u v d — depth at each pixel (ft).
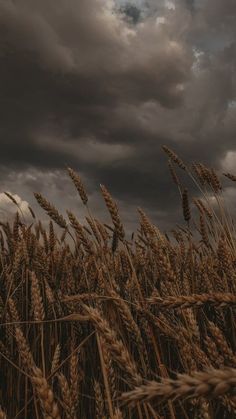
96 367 14.94
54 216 14.43
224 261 13.84
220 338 8.38
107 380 7.83
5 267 20.80
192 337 9.37
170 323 11.05
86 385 13.93
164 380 2.73
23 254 18.67
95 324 6.99
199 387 2.53
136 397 2.73
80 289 15.74
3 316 14.99
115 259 17.12
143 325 10.56
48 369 15.10
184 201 15.17
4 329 15.80
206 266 15.17
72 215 13.26
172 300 6.01
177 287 10.98
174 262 15.19
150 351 13.41
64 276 17.99
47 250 20.90
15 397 14.85
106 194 12.41
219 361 8.34
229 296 5.89
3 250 24.56
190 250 14.92
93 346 15.16
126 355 6.65
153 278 17.48
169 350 13.87
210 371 2.60
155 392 2.68
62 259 18.34
